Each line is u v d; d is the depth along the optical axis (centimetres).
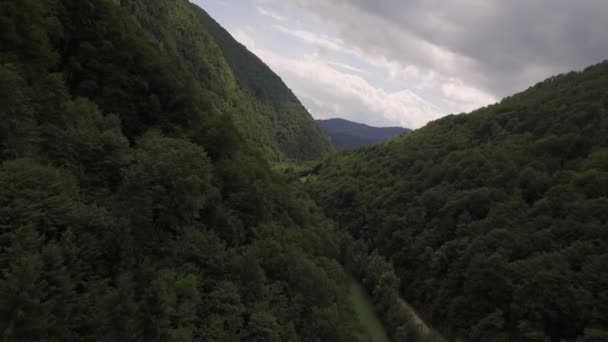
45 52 4256
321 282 5203
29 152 3228
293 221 6875
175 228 4078
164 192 3966
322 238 7606
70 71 4997
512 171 8219
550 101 11062
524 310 5359
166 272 3481
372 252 9162
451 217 8019
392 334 6462
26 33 4116
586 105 9319
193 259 4031
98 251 3011
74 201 3123
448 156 10800
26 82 3800
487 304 5994
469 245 6850
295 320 4550
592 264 5144
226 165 5659
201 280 3872
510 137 10462
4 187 2639
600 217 5819
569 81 13750
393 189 10931
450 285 6800
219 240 4488
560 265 5397
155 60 6328
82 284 2780
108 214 3325
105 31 5725
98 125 4441
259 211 5622
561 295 5103
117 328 2645
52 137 3606
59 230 2881
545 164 8138
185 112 6191
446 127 14725
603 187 6338
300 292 4875
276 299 4456
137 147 4869
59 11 5150
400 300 7681
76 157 3788
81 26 5462
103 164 3969
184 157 4338
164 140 4616
